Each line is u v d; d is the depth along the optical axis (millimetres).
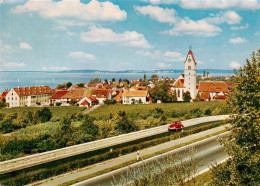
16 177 23203
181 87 118938
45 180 24188
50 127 48062
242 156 15188
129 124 44875
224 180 15977
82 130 39688
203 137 40188
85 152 32906
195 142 37594
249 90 16125
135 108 89188
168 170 16906
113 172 25656
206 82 124125
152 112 59031
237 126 16266
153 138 40594
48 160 29484
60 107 104875
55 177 24969
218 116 65312
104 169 26328
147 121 52625
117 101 120125
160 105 95375
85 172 26078
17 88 123562
